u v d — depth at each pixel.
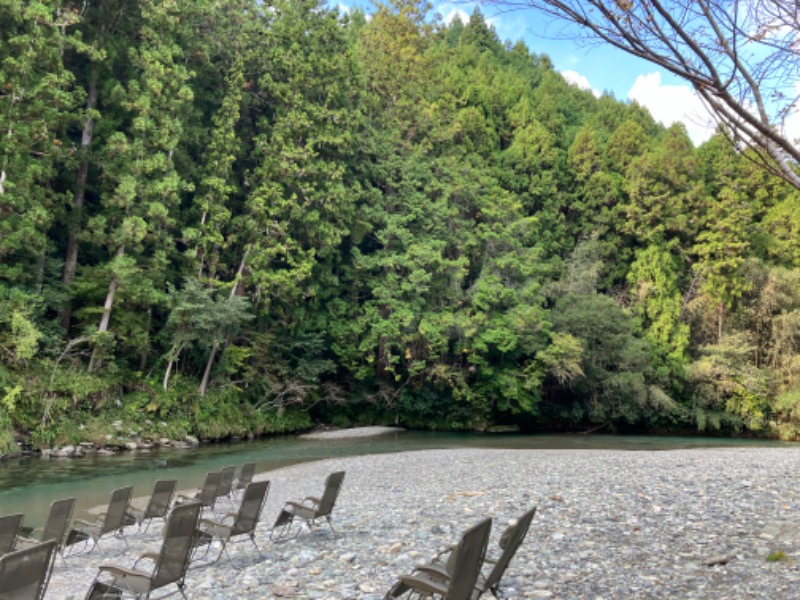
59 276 25.98
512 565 6.74
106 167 25.05
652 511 9.55
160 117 26.53
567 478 13.95
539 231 48.28
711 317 44.94
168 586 6.50
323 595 5.89
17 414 20.75
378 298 36.28
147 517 10.11
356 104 40.12
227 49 33.41
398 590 4.92
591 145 53.38
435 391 37.91
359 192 35.25
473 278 40.97
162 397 26.06
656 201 48.56
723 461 17.31
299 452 24.69
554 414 40.50
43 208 22.42
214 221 28.94
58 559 8.60
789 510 9.26
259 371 32.34
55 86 22.66
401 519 9.83
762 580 5.79
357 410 38.12
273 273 30.25
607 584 5.89
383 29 58.88
